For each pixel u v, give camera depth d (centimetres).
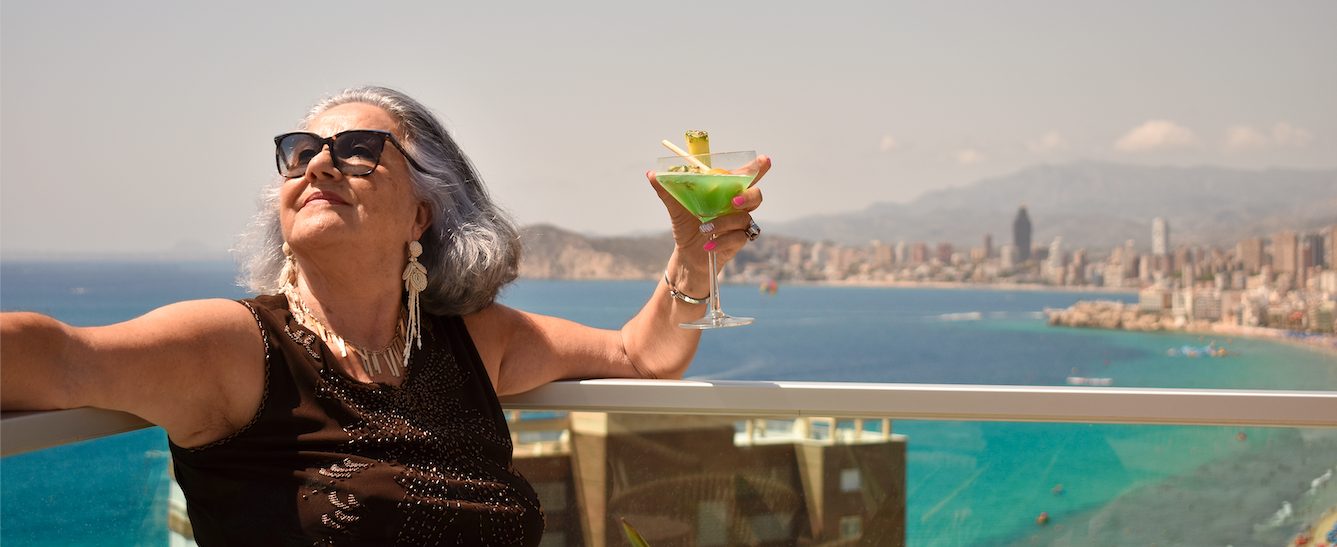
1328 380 6388
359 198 116
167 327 95
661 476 133
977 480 125
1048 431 123
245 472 102
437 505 106
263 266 132
